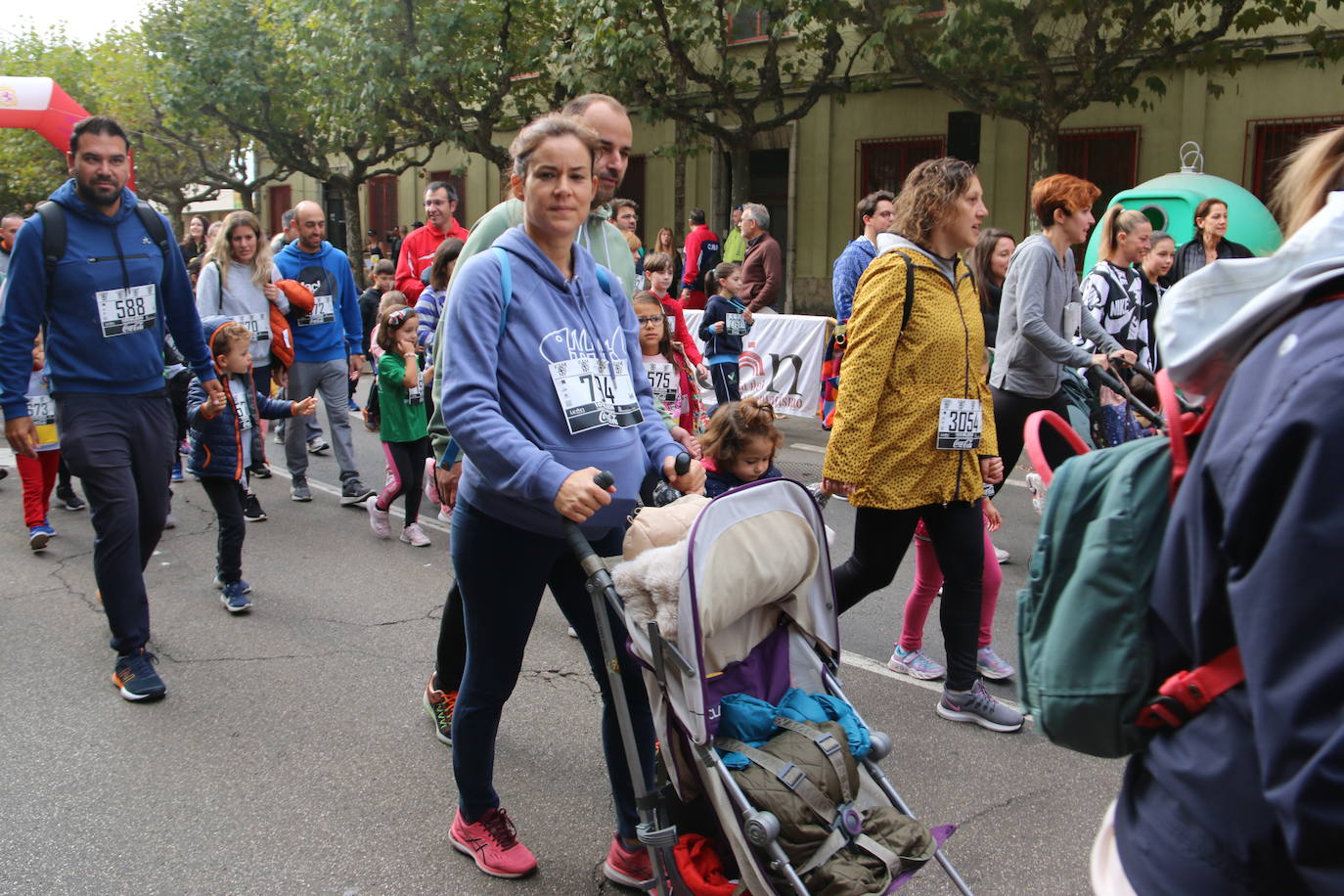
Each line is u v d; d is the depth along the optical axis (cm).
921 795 362
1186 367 140
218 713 426
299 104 2323
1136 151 1561
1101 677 147
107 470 437
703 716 243
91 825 343
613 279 315
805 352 1070
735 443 402
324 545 669
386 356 648
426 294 644
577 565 302
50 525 685
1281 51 1407
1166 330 143
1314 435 114
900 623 532
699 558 246
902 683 457
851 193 1842
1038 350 520
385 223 2859
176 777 375
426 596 571
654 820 256
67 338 437
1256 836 126
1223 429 127
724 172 1984
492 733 312
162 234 462
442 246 633
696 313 1217
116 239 446
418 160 2602
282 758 389
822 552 273
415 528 671
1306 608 113
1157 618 143
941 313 388
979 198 390
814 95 1595
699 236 1392
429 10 1700
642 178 2139
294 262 773
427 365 636
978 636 431
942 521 406
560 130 279
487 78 1778
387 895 307
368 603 559
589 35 1512
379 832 340
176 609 547
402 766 384
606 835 341
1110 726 146
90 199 440
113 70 2839
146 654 453
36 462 642
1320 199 146
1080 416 533
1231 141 1478
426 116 1831
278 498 796
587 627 305
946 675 422
